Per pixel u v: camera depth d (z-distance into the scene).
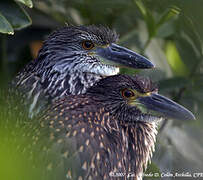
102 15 10.84
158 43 10.56
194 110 9.99
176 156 9.59
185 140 9.77
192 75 10.06
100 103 7.85
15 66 10.95
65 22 10.09
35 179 6.76
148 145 8.20
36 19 11.17
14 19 7.09
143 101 7.97
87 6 10.73
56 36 9.60
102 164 7.08
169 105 7.94
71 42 9.53
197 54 9.99
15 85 9.63
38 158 6.88
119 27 10.80
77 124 7.26
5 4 7.09
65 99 7.87
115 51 9.52
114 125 7.68
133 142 7.98
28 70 9.83
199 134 9.90
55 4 10.74
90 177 6.93
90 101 7.81
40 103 9.37
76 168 6.84
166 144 9.61
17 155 7.05
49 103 9.41
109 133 7.47
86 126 7.27
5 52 10.12
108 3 10.48
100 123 7.44
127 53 9.47
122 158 7.49
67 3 10.82
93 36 9.52
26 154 7.00
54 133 7.07
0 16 6.63
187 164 9.55
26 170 6.79
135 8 10.46
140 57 9.41
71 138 7.02
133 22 10.73
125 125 7.98
